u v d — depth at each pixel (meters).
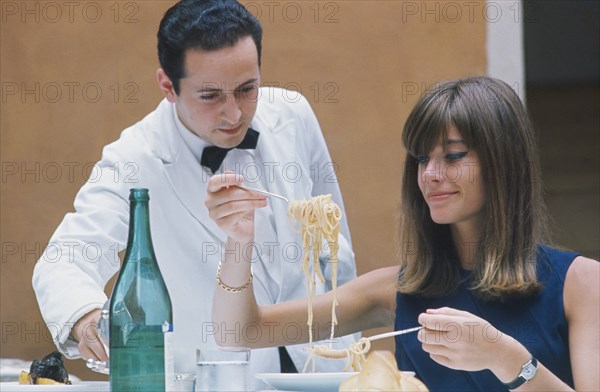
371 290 3.84
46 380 3.60
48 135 7.80
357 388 2.36
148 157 4.71
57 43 7.76
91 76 7.75
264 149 4.86
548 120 8.55
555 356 3.26
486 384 3.27
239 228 3.50
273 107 5.04
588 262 3.35
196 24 4.18
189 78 4.25
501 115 3.38
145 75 7.70
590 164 8.65
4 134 7.84
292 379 2.89
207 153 4.69
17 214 7.85
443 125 3.36
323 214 3.38
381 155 7.52
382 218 7.48
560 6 8.12
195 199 4.71
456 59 7.52
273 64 7.59
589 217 8.80
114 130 7.74
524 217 3.37
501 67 7.55
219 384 2.57
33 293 7.85
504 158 3.35
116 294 2.77
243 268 3.59
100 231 4.48
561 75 8.28
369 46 7.55
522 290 3.31
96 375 7.52
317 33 7.57
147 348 2.74
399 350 3.56
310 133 5.16
